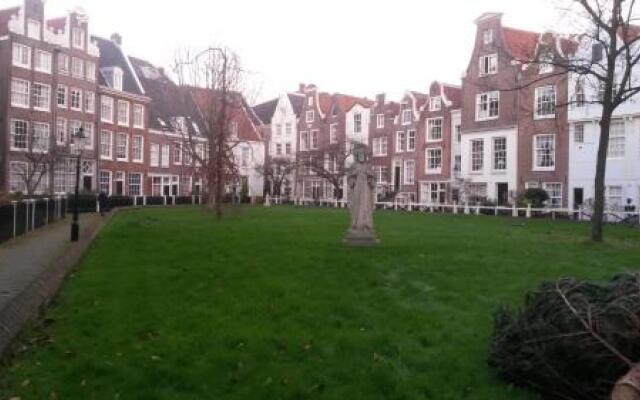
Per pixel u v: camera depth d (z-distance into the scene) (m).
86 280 11.35
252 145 74.06
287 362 6.82
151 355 6.95
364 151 16.39
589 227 26.88
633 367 4.59
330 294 9.98
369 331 7.96
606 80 19.94
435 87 53.97
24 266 13.59
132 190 60.56
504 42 44.66
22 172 46.22
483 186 46.72
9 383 6.19
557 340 5.43
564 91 40.34
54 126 50.88
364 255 14.16
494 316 6.89
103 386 6.14
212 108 33.44
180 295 9.95
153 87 67.12
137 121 61.22
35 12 49.44
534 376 5.76
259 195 70.44
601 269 12.65
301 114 71.25
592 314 5.34
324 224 24.77
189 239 17.70
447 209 45.56
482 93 46.56
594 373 5.30
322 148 60.31
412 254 14.45
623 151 37.31
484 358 6.86
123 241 17.42
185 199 59.09
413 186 56.44
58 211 30.62
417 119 55.84
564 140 40.69
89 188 53.50
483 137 46.62
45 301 9.61
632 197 36.69
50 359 6.91
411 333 7.88
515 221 31.44
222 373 6.46
